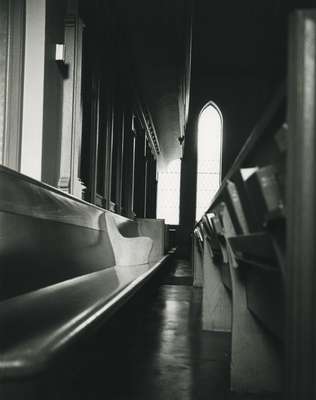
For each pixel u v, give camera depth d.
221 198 3.00
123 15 10.22
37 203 2.98
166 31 11.64
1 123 5.05
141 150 15.89
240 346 2.92
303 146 1.12
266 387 2.88
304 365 1.11
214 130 20.52
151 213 19.89
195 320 5.37
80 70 6.20
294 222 1.13
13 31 5.07
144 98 15.55
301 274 1.12
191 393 2.82
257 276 2.45
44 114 5.26
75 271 3.87
